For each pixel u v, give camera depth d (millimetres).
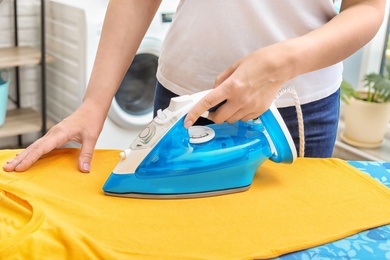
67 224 743
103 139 2359
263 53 824
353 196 885
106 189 837
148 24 1068
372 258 731
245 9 979
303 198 869
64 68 2352
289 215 813
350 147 2668
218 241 732
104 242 712
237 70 821
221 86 814
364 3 950
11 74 2580
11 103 2625
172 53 1075
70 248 679
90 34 2146
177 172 836
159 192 839
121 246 706
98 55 1027
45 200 798
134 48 1046
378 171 1005
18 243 676
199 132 899
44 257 668
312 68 873
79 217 770
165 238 733
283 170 969
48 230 709
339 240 768
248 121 931
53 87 2510
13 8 2496
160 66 1129
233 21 989
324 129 1098
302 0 988
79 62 2207
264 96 845
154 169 833
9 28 2520
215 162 851
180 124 837
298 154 1086
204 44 1020
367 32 911
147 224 766
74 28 2207
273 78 833
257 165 896
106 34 1031
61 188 854
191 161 842
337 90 1107
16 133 2367
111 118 2340
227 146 872
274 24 991
